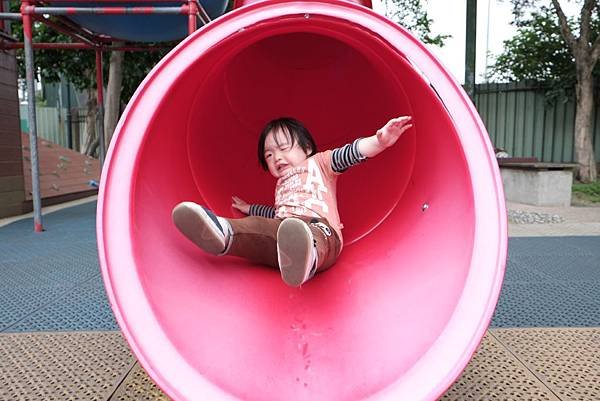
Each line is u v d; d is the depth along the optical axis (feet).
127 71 33.58
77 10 14.16
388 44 4.95
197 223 5.36
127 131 4.73
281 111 8.84
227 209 7.76
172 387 3.91
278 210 7.06
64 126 50.80
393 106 7.54
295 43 8.20
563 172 23.79
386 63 6.57
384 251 6.50
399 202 7.17
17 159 20.35
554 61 36.24
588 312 8.21
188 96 6.30
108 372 6.07
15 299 8.99
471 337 3.96
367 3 7.66
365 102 8.31
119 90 31.99
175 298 4.76
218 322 4.93
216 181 7.89
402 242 6.23
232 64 7.80
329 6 5.14
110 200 4.52
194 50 4.97
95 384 5.77
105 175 4.57
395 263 5.94
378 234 7.23
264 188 8.75
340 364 4.67
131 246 4.43
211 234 5.47
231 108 8.27
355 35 5.66
